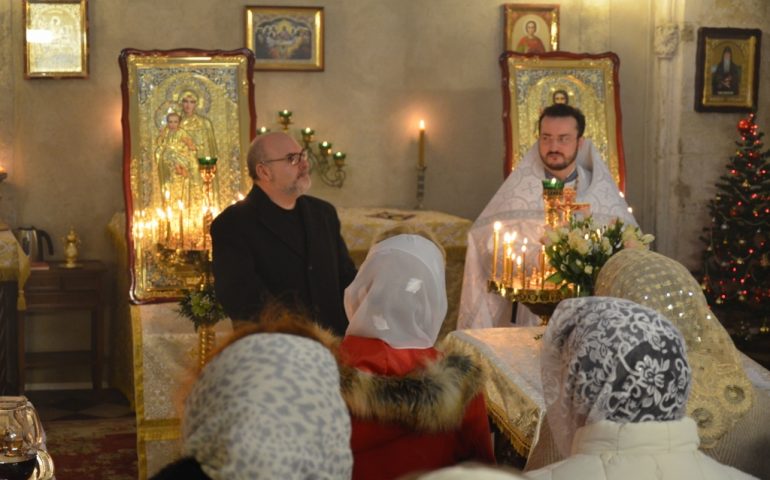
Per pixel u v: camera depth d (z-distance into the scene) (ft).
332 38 30.17
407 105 30.68
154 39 29.04
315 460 4.66
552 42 30.81
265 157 15.70
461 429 8.18
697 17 29.96
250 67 23.52
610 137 26.07
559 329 7.20
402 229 9.60
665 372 6.68
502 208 19.54
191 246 20.17
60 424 24.36
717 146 30.42
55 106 28.58
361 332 8.63
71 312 28.78
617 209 19.25
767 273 29.12
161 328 20.03
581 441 6.81
